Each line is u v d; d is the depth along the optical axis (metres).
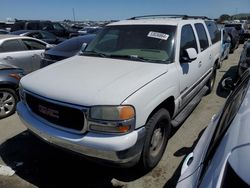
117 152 2.81
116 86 3.04
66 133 3.04
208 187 1.57
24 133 4.79
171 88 3.70
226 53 11.63
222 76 9.05
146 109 3.09
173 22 4.41
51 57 6.82
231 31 14.96
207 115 5.52
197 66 4.82
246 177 1.43
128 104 2.86
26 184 3.37
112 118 2.82
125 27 4.56
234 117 1.98
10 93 5.58
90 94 2.92
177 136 4.57
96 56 4.31
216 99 6.53
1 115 5.49
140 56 4.00
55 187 3.31
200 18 5.92
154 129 3.36
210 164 1.75
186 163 2.38
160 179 3.43
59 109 3.07
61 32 19.31
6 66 5.70
